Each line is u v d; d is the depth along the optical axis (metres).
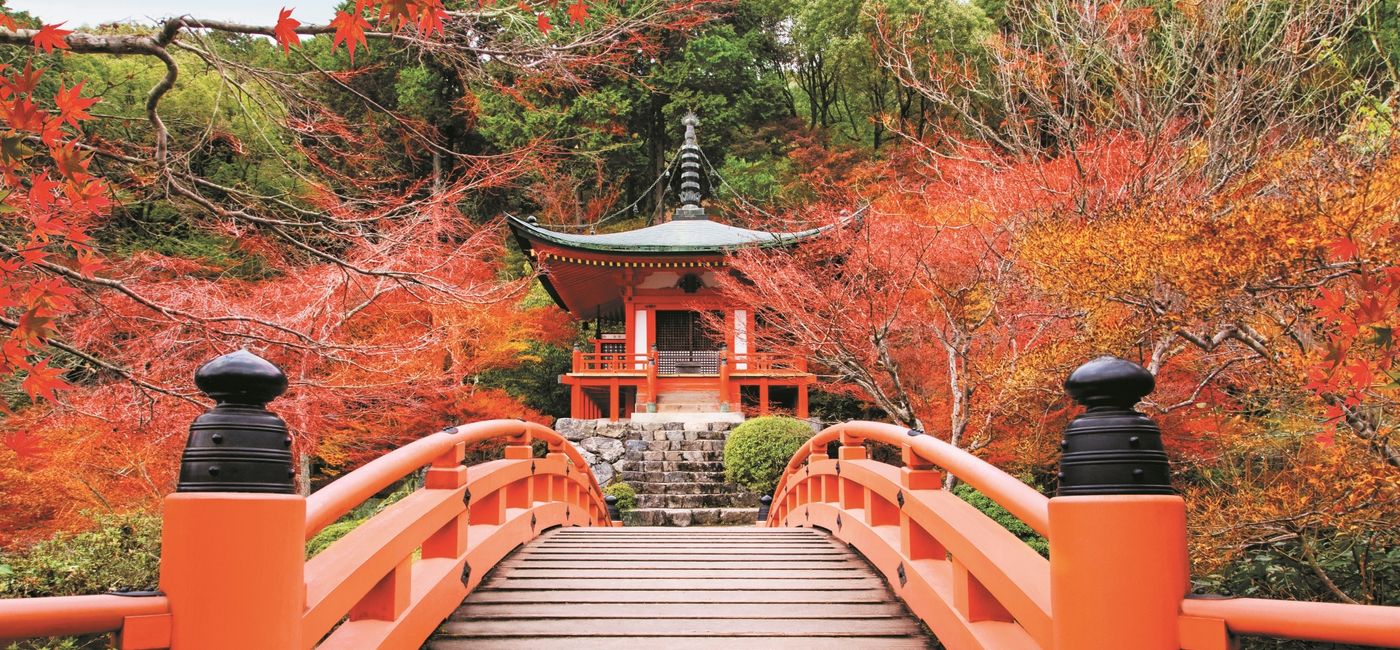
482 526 5.00
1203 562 5.85
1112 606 1.84
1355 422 4.75
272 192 11.02
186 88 14.16
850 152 23.39
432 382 9.41
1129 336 5.78
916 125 25.22
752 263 10.48
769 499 10.91
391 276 5.83
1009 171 8.02
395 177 7.35
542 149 7.72
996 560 2.74
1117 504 1.88
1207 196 6.32
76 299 5.47
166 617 1.81
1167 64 9.13
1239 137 7.47
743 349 19.09
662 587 4.52
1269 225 4.50
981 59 20.22
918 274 8.68
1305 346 4.95
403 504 3.61
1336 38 7.16
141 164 5.42
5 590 6.04
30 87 2.97
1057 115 7.73
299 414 6.45
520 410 16.66
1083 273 5.59
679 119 27.44
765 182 25.56
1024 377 6.83
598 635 3.65
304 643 2.26
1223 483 7.08
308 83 5.77
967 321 7.96
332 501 2.46
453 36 5.54
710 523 13.87
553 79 6.03
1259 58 7.51
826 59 27.91
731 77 27.80
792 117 30.73
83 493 7.85
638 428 17.11
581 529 6.78
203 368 2.01
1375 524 5.35
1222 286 4.80
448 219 7.61
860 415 20.38
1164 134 7.27
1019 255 7.09
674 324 20.75
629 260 18.89
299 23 4.23
